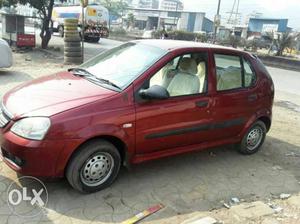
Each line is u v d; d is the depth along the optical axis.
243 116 5.17
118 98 3.87
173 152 4.52
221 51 4.91
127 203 3.85
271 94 5.61
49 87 4.07
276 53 31.36
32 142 3.45
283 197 4.38
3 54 9.88
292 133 7.16
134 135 3.98
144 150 4.19
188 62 4.57
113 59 4.68
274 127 7.48
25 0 19.20
